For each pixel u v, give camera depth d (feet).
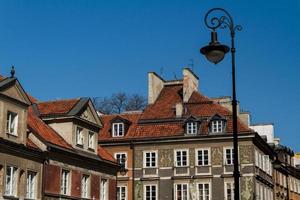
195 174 208.23
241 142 206.69
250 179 202.69
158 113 225.56
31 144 134.21
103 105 283.79
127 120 223.30
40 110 156.46
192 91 232.12
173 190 209.36
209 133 209.46
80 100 158.81
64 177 144.05
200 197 206.08
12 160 124.06
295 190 299.58
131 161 216.74
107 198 164.76
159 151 214.48
